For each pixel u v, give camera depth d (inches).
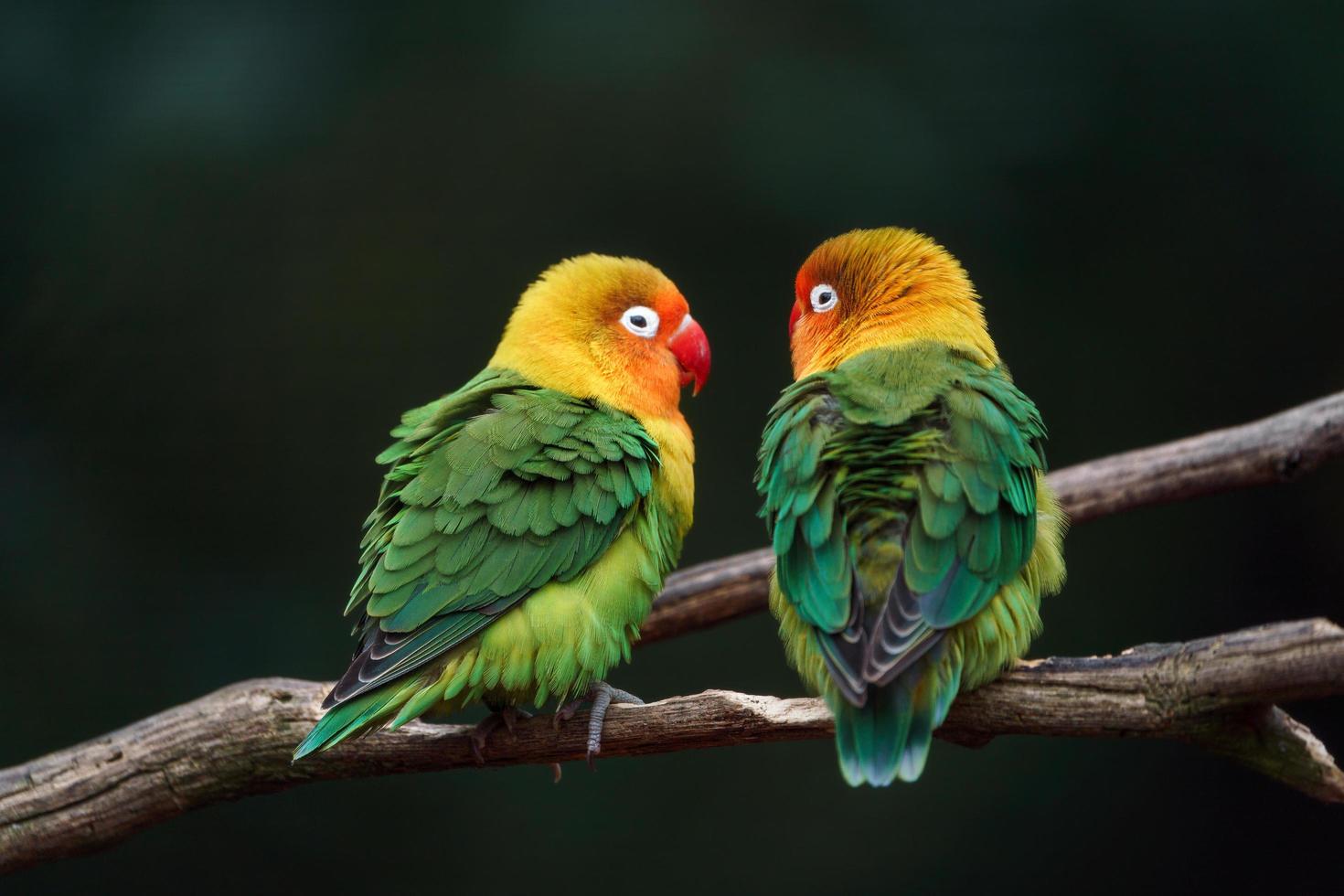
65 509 415.2
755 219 439.5
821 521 183.9
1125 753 438.0
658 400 253.6
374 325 449.1
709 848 426.9
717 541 454.3
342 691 196.7
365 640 210.4
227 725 221.1
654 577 225.1
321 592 436.8
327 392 446.3
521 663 207.3
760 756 433.1
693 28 430.3
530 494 215.6
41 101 404.5
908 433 189.2
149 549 426.6
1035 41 431.8
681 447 247.9
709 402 453.7
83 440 424.2
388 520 221.9
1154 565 461.7
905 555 177.0
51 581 410.9
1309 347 452.1
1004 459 189.0
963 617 174.9
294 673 424.5
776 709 190.7
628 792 427.5
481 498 213.8
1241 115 436.1
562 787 423.5
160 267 425.7
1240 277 450.3
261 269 437.1
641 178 440.5
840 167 427.5
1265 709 165.6
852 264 234.5
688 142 435.2
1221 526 460.1
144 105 411.2
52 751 403.5
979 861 431.2
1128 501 289.0
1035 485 197.9
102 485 423.8
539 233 450.3
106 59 410.9
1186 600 460.4
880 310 227.8
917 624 172.1
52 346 418.9
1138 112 435.8
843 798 433.7
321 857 409.7
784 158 427.5
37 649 407.2
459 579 207.8
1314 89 430.6
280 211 434.9
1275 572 459.5
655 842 426.0
